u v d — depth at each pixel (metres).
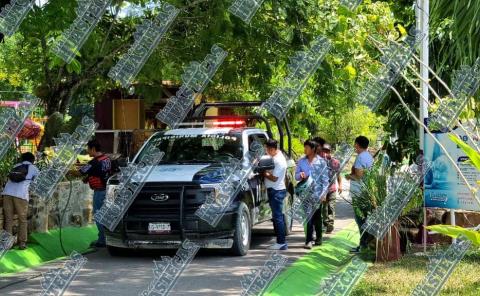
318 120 23.69
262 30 14.35
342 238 14.38
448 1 7.83
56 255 12.20
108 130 21.20
